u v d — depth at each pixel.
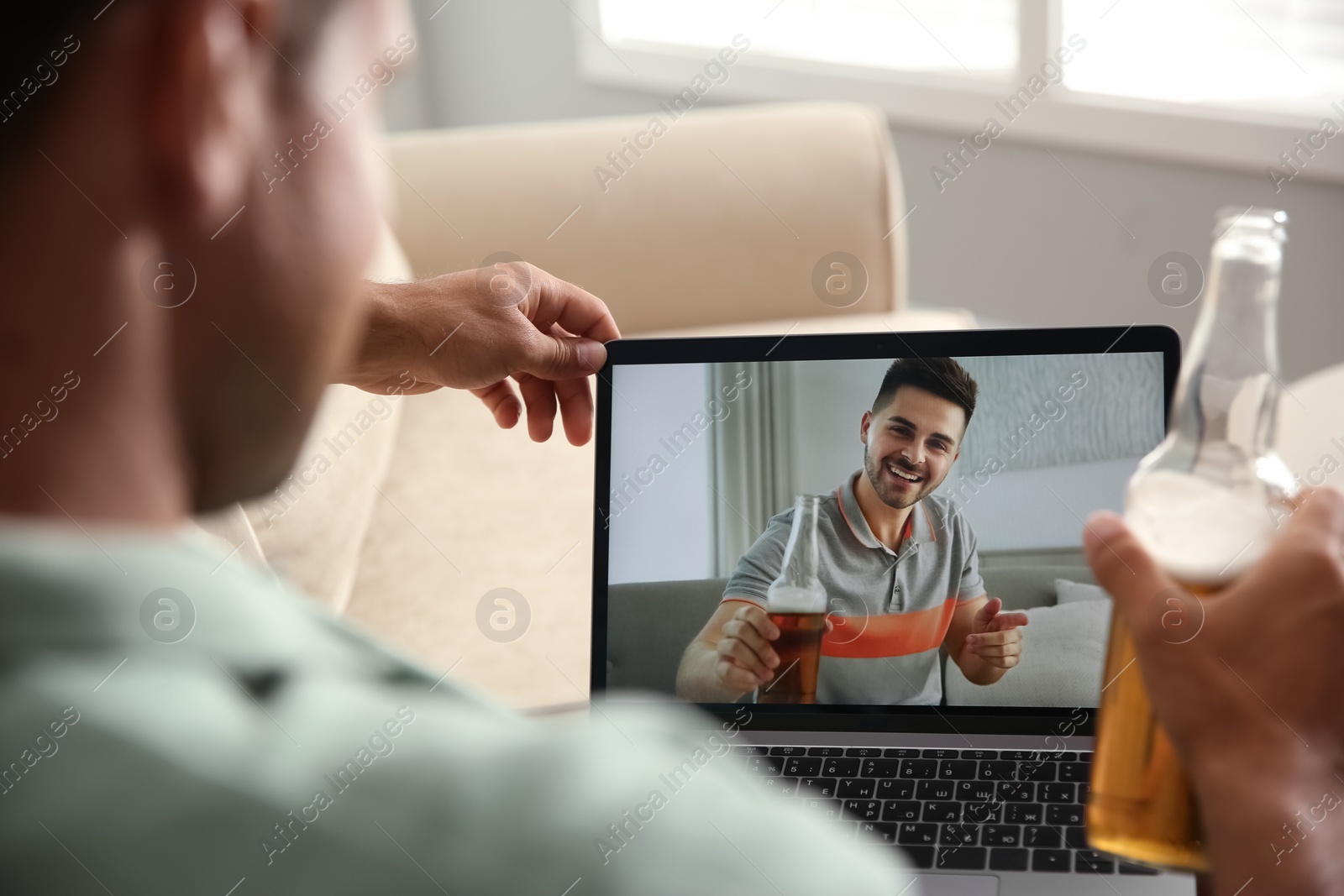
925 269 2.88
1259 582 0.47
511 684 1.20
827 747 0.83
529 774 0.24
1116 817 0.58
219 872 0.22
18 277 0.23
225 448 0.28
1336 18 2.32
